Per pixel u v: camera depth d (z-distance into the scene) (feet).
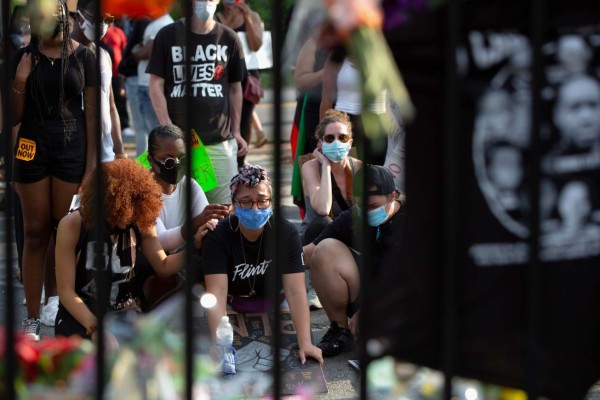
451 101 17.83
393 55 19.04
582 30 19.10
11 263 18.20
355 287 39.96
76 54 41.47
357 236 39.47
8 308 18.03
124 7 20.42
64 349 19.40
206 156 45.21
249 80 61.93
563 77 19.20
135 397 18.39
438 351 20.03
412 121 19.51
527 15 18.71
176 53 49.37
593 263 19.83
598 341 20.20
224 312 37.17
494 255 19.47
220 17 60.85
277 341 18.65
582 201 19.51
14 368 18.01
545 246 19.51
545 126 19.17
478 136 19.17
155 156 41.22
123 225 34.01
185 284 18.10
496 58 18.95
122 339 18.99
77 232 34.01
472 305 19.74
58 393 18.70
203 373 19.84
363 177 18.65
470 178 19.36
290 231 38.27
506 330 19.63
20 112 40.91
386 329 20.24
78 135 42.11
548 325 19.80
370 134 18.16
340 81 36.19
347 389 37.19
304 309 37.58
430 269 19.90
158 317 19.53
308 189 44.98
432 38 18.95
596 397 34.76
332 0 17.21
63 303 33.96
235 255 38.32
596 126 19.34
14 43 48.78
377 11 17.35
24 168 41.45
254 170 37.91
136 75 68.49
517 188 19.20
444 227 19.51
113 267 34.55
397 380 21.06
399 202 35.88
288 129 75.66
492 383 19.88
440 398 21.15
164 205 41.60
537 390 18.86
